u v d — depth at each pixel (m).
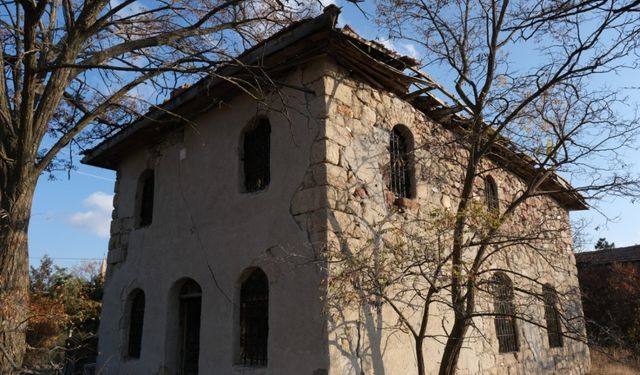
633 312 14.17
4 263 5.44
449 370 6.11
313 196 6.13
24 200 5.73
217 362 6.82
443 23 7.30
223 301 7.00
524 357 9.38
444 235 6.33
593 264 18.11
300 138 6.57
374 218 6.58
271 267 6.39
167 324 7.89
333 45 6.35
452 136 8.67
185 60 6.37
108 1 6.59
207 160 8.03
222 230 7.33
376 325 6.15
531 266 10.30
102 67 5.64
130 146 9.75
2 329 5.24
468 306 6.16
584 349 12.09
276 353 6.03
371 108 7.12
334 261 5.73
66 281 15.45
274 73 7.10
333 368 5.48
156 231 8.73
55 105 6.12
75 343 9.92
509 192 10.33
